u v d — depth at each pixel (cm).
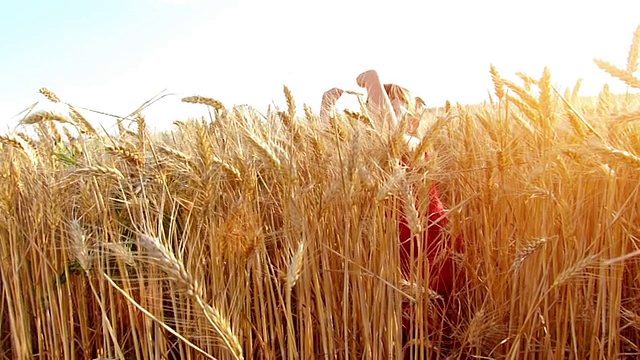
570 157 107
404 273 120
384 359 108
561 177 111
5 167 114
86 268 97
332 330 104
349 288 111
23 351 111
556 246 108
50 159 115
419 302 103
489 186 114
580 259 104
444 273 128
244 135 100
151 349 102
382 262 104
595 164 106
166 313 110
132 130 114
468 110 135
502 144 114
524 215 118
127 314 115
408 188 100
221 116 112
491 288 115
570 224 104
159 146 107
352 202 100
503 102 120
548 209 108
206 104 112
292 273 95
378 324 108
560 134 113
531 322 109
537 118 113
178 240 110
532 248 99
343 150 107
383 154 107
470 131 127
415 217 99
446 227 123
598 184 112
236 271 104
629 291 118
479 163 123
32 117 103
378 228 106
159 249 80
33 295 117
